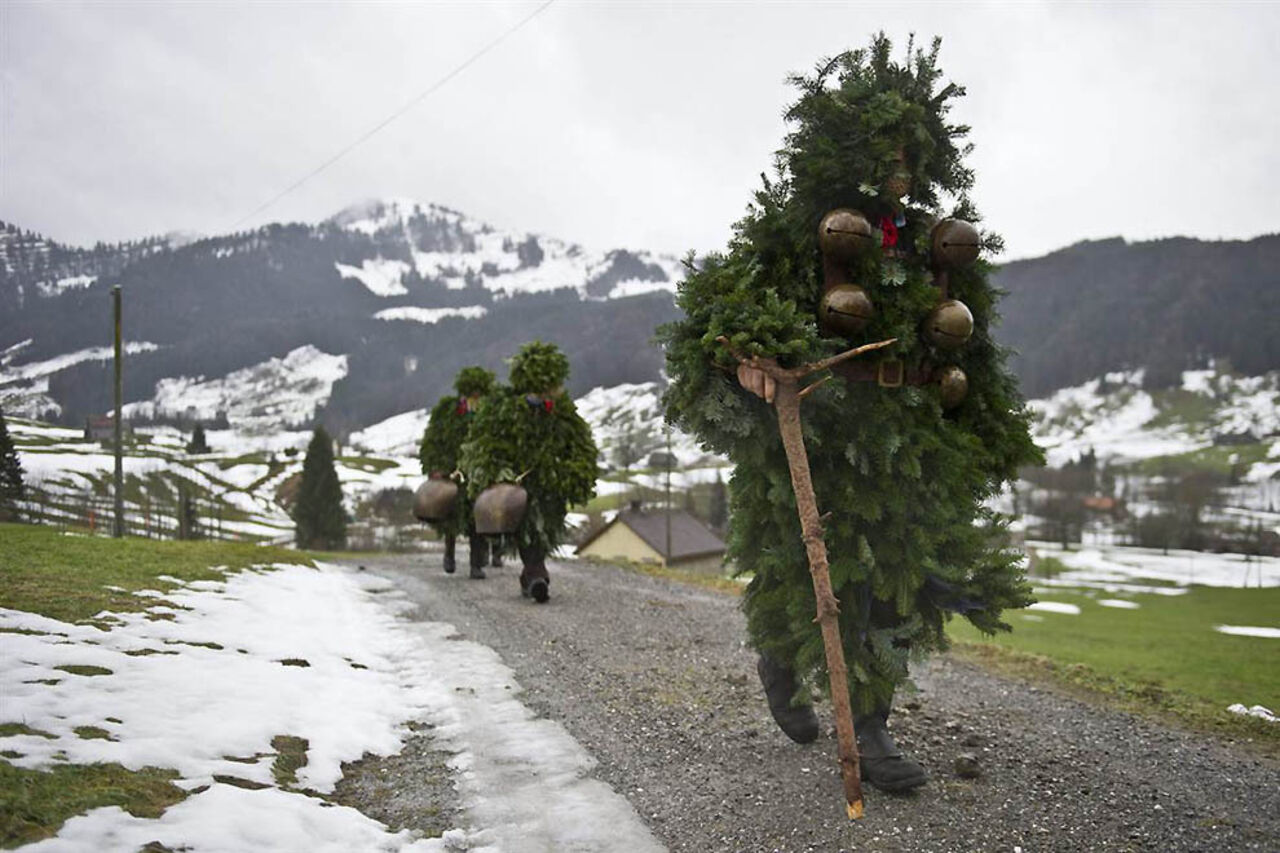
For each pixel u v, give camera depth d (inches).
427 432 608.1
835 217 172.6
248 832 140.6
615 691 270.5
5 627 241.9
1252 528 4357.8
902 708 255.6
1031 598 178.7
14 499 2765.7
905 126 175.2
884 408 173.3
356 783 186.5
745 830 161.0
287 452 6471.5
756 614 191.3
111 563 419.2
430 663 309.6
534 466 457.4
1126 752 213.2
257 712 209.6
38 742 158.9
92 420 6806.1
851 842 153.4
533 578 470.3
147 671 224.7
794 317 167.3
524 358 465.4
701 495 4217.5
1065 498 4960.6
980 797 175.8
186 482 4692.4
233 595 385.7
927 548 170.9
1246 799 179.6
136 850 124.5
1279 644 941.8
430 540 3218.5
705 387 175.9
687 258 187.6
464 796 180.1
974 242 179.0
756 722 235.6
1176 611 1907.0
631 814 170.4
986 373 190.5
